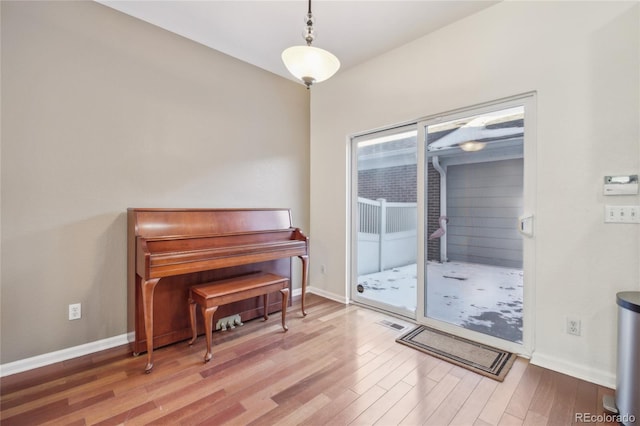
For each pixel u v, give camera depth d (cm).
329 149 355
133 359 213
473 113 241
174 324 237
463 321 252
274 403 166
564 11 193
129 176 240
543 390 177
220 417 155
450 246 260
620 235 177
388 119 293
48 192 206
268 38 271
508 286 227
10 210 193
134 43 241
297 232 304
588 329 187
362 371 198
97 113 225
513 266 224
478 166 242
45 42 204
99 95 226
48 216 206
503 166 228
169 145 262
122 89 236
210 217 263
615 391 161
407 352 223
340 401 168
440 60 254
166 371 198
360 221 334
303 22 245
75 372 196
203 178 284
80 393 174
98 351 225
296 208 367
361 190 333
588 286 187
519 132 220
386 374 194
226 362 209
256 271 296
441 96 254
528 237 212
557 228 198
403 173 296
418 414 157
